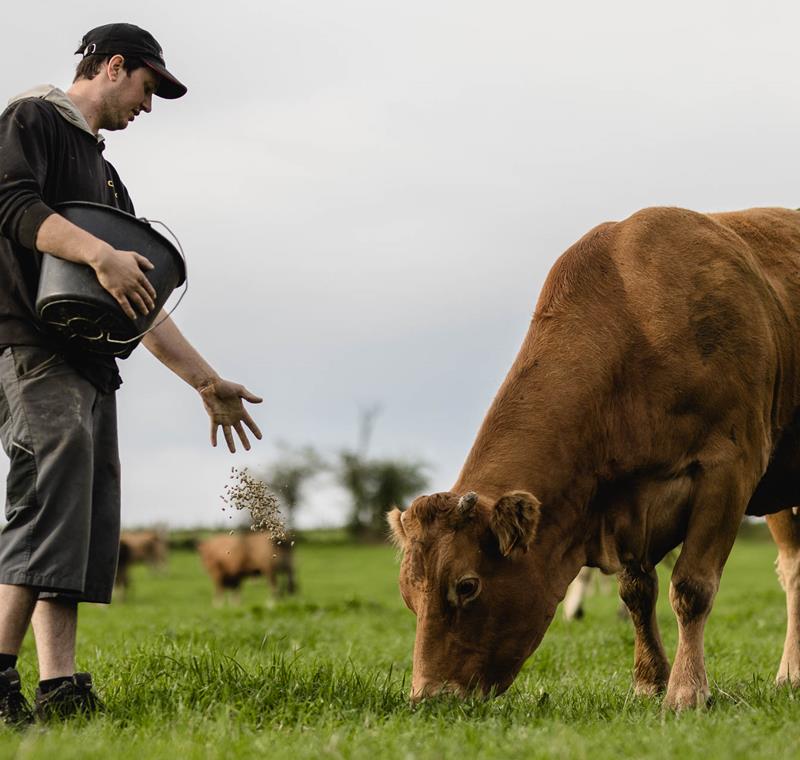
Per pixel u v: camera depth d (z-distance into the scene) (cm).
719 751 361
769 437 588
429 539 494
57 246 446
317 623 1248
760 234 641
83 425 463
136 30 502
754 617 1308
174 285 482
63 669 468
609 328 562
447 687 486
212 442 533
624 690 584
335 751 372
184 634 1016
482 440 546
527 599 512
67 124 482
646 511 562
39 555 450
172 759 363
